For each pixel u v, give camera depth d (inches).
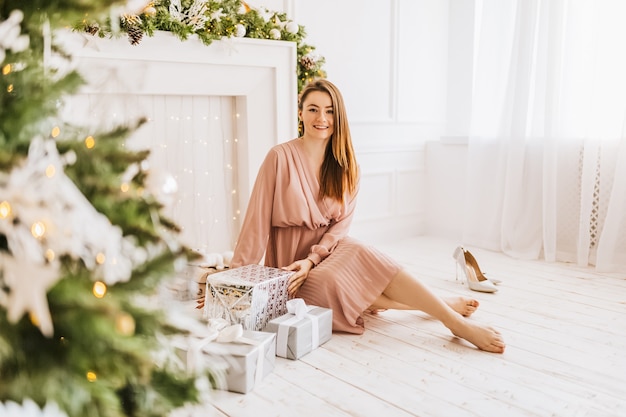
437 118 185.5
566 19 142.0
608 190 139.9
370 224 168.7
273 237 98.3
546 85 144.0
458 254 121.3
